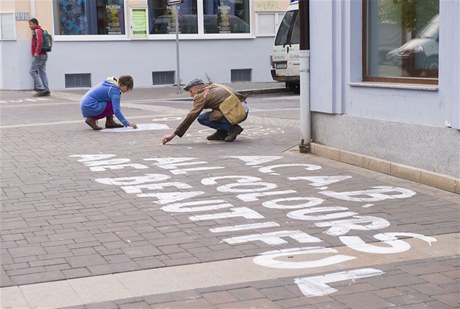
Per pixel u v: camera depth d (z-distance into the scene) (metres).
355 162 8.95
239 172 8.70
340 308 4.45
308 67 9.79
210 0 23.08
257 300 4.59
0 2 21.20
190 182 8.16
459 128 7.27
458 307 4.43
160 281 4.98
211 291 4.77
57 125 13.35
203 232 6.16
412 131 8.02
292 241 5.86
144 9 22.16
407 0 8.45
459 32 7.20
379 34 8.96
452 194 7.36
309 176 8.41
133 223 6.48
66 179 8.41
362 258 5.41
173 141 11.16
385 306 4.46
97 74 21.86
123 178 8.41
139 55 22.28
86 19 21.70
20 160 9.69
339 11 9.16
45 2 21.17
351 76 9.10
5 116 15.02
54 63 21.36
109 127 12.72
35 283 4.97
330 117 9.52
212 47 23.14
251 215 6.70
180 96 19.38
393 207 6.91
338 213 6.73
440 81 7.56
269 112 15.12
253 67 23.78
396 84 8.41
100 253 5.61
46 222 6.55
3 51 21.34
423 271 5.09
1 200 7.42
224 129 11.02
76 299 4.67
